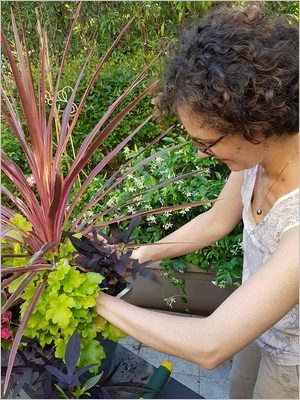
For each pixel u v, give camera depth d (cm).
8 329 69
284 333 81
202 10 202
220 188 156
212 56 61
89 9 269
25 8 268
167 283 158
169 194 156
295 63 62
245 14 67
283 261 62
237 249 149
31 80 77
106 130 78
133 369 79
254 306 60
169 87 67
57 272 69
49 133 80
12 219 79
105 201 171
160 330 64
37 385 69
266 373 88
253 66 60
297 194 69
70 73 221
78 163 77
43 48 88
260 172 81
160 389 71
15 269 69
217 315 62
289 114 63
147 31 252
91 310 70
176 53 68
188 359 63
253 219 82
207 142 67
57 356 68
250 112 61
